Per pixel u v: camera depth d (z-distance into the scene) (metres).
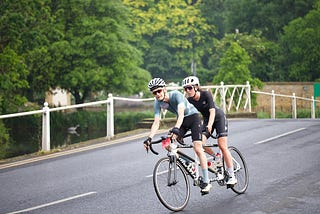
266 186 10.02
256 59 52.62
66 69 41.53
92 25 41.69
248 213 8.25
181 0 68.50
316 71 49.84
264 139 15.84
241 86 26.16
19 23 32.34
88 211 8.64
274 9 58.25
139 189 10.09
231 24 61.44
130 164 12.70
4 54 30.91
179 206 8.56
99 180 11.03
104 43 40.84
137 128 19.75
